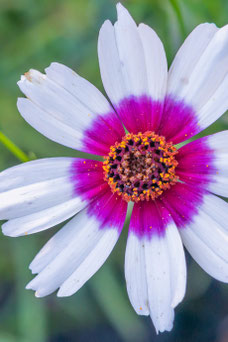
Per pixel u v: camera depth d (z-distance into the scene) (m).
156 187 0.15
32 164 0.15
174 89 0.15
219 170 0.15
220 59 0.15
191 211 0.15
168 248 0.15
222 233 0.15
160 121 0.16
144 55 0.15
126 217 0.16
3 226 0.15
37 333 0.19
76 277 0.15
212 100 0.15
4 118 0.19
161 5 0.18
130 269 0.15
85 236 0.15
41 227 0.15
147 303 0.15
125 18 0.15
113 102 0.15
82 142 0.16
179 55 0.15
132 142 0.16
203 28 0.15
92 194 0.16
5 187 0.15
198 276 0.19
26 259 0.19
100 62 0.15
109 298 0.19
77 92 0.15
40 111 0.15
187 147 0.15
